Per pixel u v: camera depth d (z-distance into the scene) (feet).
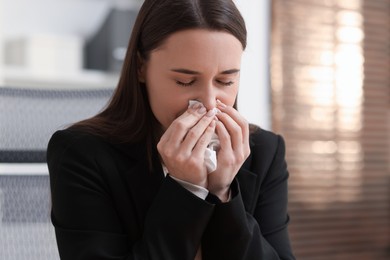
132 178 3.18
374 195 8.85
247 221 3.02
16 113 3.78
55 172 3.14
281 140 3.74
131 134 3.23
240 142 3.03
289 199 8.22
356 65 8.69
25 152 3.73
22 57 7.85
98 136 3.24
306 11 8.32
